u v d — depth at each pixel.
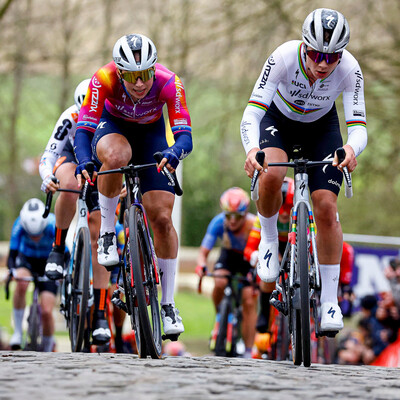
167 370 9.27
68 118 15.93
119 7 42.22
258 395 7.62
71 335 15.30
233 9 36.34
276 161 11.79
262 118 12.40
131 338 22.17
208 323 40.72
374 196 50.28
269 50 36.16
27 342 21.31
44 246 21.52
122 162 11.78
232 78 39.19
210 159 60.50
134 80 11.34
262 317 16.55
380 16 36.16
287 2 35.75
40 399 7.17
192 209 71.88
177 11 39.53
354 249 24.81
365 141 11.70
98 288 15.55
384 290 24.33
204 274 21.75
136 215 11.01
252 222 21.34
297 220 11.28
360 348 24.33
